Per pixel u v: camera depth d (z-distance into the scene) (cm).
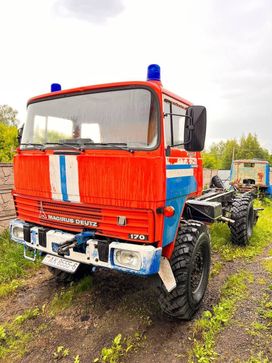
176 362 275
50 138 356
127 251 278
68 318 347
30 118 380
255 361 270
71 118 336
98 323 337
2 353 289
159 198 274
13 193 393
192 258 328
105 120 311
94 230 310
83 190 305
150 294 402
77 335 316
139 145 288
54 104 353
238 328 321
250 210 640
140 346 297
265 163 1485
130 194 277
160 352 288
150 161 267
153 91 284
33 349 295
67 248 288
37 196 354
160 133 279
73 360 280
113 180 285
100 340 307
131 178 275
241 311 357
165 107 306
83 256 307
